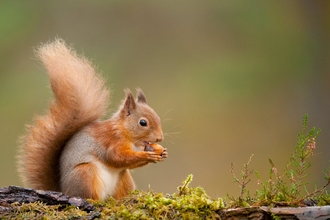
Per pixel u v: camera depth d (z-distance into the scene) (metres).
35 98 15.16
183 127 15.41
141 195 5.57
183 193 5.61
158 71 16.30
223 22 16.91
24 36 15.84
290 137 15.57
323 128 14.88
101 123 6.48
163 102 15.83
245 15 16.95
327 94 15.74
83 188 6.04
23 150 6.52
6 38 15.71
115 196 6.42
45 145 6.42
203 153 14.90
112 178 6.36
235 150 15.20
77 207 5.12
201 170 14.38
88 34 16.23
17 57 15.70
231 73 16.56
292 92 16.28
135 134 6.55
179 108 15.72
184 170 14.31
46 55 6.57
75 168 6.12
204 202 5.04
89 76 6.65
